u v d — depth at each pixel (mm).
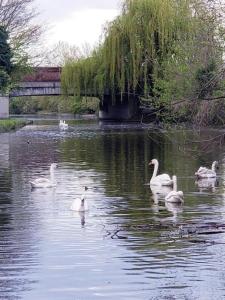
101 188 29797
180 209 24312
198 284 15422
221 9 22953
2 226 21391
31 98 143625
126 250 18203
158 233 20188
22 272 16375
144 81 66750
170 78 33281
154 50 64812
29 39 82812
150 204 25484
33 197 27359
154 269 16500
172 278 15820
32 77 93500
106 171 36250
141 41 69000
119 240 19312
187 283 15500
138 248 18391
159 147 51969
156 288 15195
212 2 23031
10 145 55500
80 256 17688
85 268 16656
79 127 82312
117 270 16453
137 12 69188
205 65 21562
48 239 19516
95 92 77750
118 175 34469
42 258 17500
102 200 26484
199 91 21125
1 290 15180
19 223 21859
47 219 22516
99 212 23781
